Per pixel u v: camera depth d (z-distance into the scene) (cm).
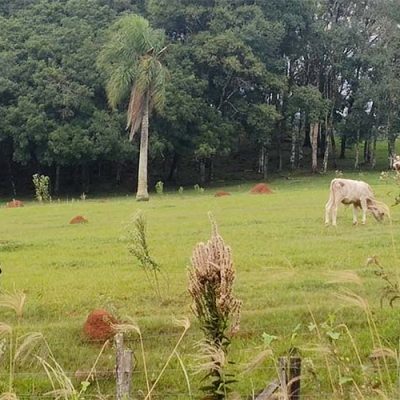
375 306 939
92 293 1107
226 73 4022
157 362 836
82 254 1462
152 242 1531
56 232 1803
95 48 3834
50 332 926
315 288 1064
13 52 3853
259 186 2828
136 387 780
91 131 3678
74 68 3797
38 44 3872
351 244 1390
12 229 1911
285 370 509
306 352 759
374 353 517
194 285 409
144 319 954
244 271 1197
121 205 2467
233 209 2112
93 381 805
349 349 800
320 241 1445
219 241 408
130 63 2991
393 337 834
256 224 1745
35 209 2428
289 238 1505
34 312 1021
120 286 1140
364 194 1628
